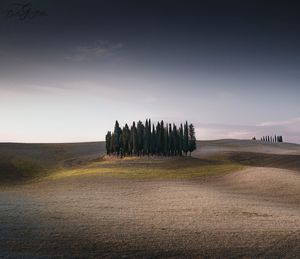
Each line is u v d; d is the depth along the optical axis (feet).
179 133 469.57
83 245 64.85
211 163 373.61
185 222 94.12
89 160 469.16
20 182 281.74
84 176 264.11
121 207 124.77
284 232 81.71
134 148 438.81
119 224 88.07
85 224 86.22
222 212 114.42
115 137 450.71
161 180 241.14
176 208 122.93
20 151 515.50
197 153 593.83
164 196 160.45
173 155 451.94
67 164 436.35
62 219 92.94
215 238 74.13
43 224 84.28
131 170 308.40
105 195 166.61
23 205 126.41
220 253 62.95
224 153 557.33
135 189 191.72
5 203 133.39
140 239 71.56
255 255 62.39
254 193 175.73
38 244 64.28
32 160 438.81
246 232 81.00
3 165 385.70
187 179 248.11
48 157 482.69
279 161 372.79
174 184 216.13
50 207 120.67
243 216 106.83
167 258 59.16
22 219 90.94
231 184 212.02
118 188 196.95
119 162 373.61
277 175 219.41
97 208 120.67
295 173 233.76
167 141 447.42
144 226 86.38
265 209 123.95
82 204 131.95
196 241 71.15
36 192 187.21
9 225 81.41
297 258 61.41
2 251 58.65
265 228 86.48
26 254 57.21
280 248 67.46
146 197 157.89
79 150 583.99
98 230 79.10
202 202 139.23
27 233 73.10
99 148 615.57
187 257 60.08
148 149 442.91
